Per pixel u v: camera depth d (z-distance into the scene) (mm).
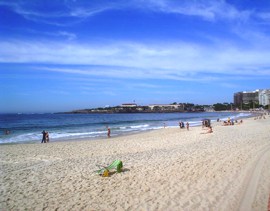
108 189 10117
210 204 8008
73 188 10398
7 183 11297
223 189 9281
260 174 10867
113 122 81812
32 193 9898
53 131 49844
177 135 33938
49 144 27234
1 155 19766
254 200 8109
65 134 42594
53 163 15867
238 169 11945
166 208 7926
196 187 9719
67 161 16422
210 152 17188
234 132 33875
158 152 19172
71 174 12703
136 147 23422
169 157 16281
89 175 12375
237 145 20141
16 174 12922
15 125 70875
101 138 34938
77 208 8328
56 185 10867
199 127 49906
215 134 31938
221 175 11117
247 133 31531
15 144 28641
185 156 16203
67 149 23000
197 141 25344
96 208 8273
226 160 14070
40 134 44656
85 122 84312
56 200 9102
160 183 10539
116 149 22516
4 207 8562
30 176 12477
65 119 110438
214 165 13023
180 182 10500
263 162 13070
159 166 13586
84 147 24219
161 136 33656
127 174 12211
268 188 9086
